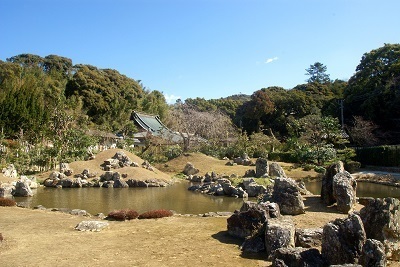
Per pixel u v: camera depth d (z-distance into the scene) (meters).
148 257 8.19
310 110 58.47
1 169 23.92
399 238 7.76
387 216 7.81
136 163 28.28
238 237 9.93
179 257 8.22
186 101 82.31
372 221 8.03
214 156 38.38
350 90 51.25
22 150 28.69
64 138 30.27
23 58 73.81
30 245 9.05
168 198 19.16
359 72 52.44
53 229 10.82
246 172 26.20
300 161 33.59
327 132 35.94
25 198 18.62
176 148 38.06
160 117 68.38
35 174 25.89
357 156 36.50
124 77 71.06
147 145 41.69
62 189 22.20
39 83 54.28
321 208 12.98
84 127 39.91
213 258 8.18
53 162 27.59
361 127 40.72
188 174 30.00
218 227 11.23
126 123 50.50
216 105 81.69
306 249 7.36
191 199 18.92
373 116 43.16
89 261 7.86
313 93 64.62
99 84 60.66
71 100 50.00
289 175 28.17
